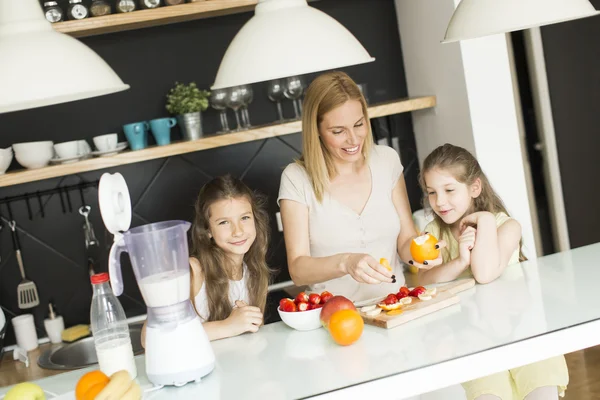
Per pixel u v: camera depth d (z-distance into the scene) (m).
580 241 3.52
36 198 3.17
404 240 2.41
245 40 1.58
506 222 2.19
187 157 3.28
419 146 3.46
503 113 2.97
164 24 3.21
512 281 2.00
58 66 1.31
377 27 3.45
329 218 2.31
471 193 2.27
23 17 1.36
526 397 2.00
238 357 1.75
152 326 1.63
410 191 3.51
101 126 3.22
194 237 2.29
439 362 1.52
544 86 3.46
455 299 1.88
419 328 1.74
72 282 3.23
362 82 3.45
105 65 1.40
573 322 1.62
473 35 1.67
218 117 3.30
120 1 2.93
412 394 1.50
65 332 3.09
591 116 3.39
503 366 1.55
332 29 1.58
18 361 2.95
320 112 2.19
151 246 1.59
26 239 3.18
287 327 1.95
